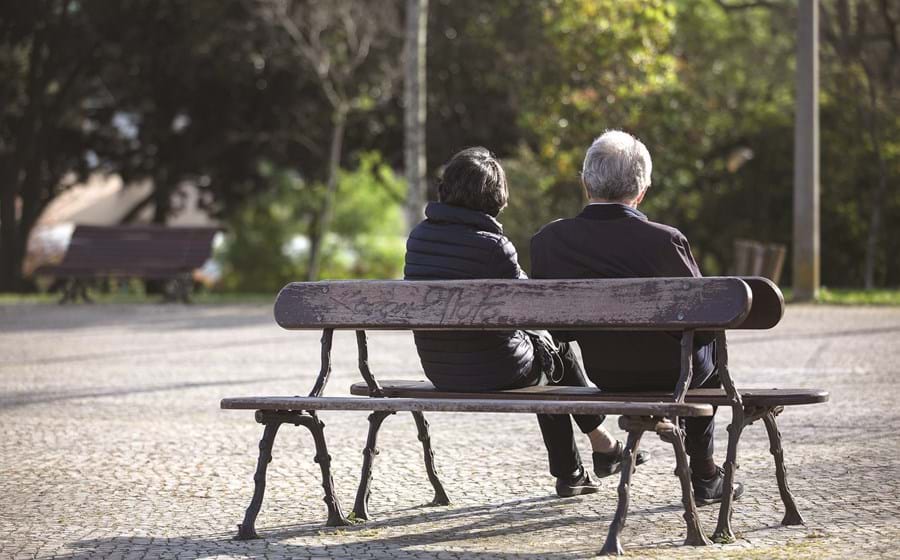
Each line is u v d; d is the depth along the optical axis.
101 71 51.22
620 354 7.56
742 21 56.44
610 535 6.84
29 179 51.56
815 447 10.42
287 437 11.52
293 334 24.05
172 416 12.98
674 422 7.44
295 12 47.59
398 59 47.88
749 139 46.97
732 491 7.18
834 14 46.53
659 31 40.72
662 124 42.94
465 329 7.39
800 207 29.36
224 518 8.12
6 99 52.03
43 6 48.62
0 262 50.56
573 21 40.44
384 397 8.09
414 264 8.06
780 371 16.06
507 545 7.18
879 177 44.34
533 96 42.94
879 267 45.81
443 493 8.49
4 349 21.27
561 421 8.55
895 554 6.68
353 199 61.38
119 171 54.38
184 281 36.25
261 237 60.81
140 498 8.83
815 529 7.39
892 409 12.52
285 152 52.81
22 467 10.11
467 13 47.12
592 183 7.74
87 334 24.55
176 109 52.25
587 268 7.62
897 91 45.56
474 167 8.05
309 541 7.41
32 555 7.13
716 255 48.62
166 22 48.47
